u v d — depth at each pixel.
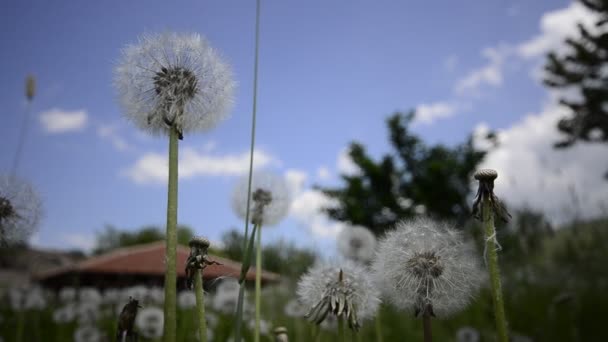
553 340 6.49
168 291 2.00
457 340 6.37
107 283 12.52
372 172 26.38
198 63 2.48
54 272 13.77
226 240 4.84
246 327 6.20
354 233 5.55
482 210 2.20
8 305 8.53
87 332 6.94
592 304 7.48
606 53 14.62
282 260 7.42
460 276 2.57
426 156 27.06
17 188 2.55
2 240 2.49
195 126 2.41
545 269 9.70
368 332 7.21
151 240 52.28
